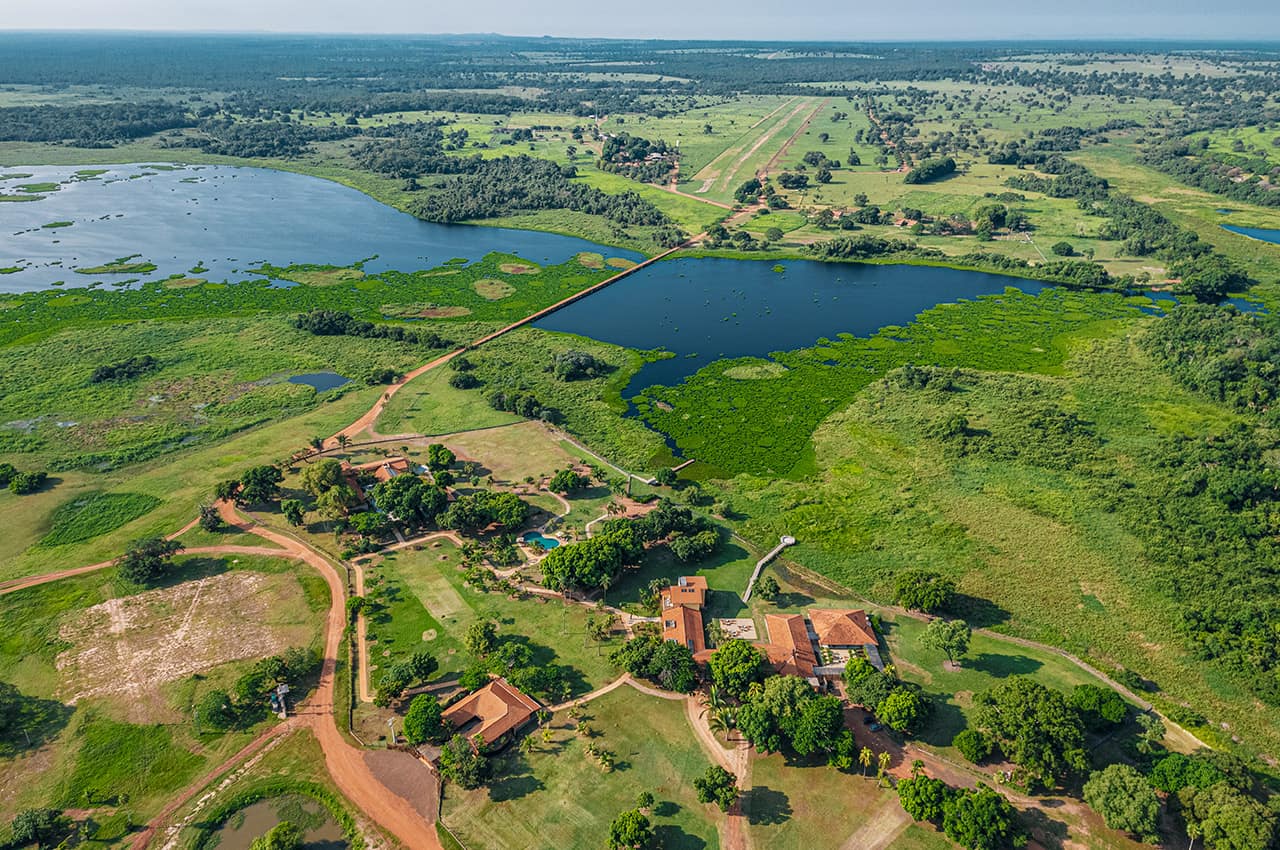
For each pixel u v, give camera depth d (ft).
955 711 278.87
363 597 334.03
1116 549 367.04
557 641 311.68
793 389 548.72
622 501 409.08
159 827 237.86
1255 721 273.75
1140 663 301.02
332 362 579.89
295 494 409.08
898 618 327.26
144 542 351.87
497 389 536.42
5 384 528.63
